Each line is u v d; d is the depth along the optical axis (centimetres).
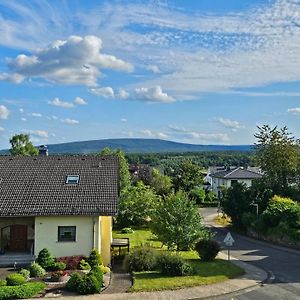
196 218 3184
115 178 3148
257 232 4784
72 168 3262
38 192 2969
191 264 2770
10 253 2833
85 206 2834
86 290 2230
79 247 2803
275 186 5512
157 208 3266
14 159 3412
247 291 2342
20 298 2145
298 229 4169
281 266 3078
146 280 2455
